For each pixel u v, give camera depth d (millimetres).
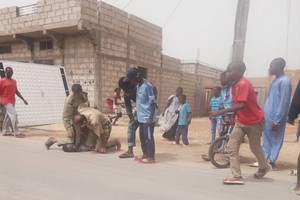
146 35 20422
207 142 10305
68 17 15820
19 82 13180
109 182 5020
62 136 10078
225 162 6379
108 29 16984
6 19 18016
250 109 5055
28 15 17219
